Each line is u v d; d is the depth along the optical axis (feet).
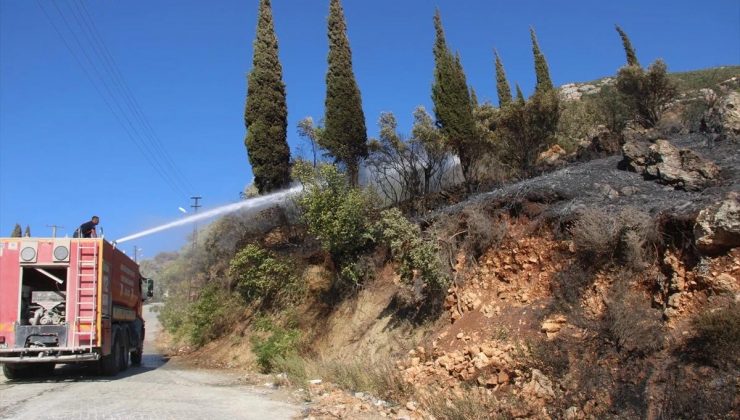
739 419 23.34
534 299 39.88
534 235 42.93
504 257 44.45
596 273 36.88
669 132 54.29
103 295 51.34
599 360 30.94
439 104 64.95
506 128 63.10
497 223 46.98
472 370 35.99
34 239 49.49
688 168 41.39
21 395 41.57
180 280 135.03
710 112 51.29
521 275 42.29
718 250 30.73
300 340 61.72
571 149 71.61
